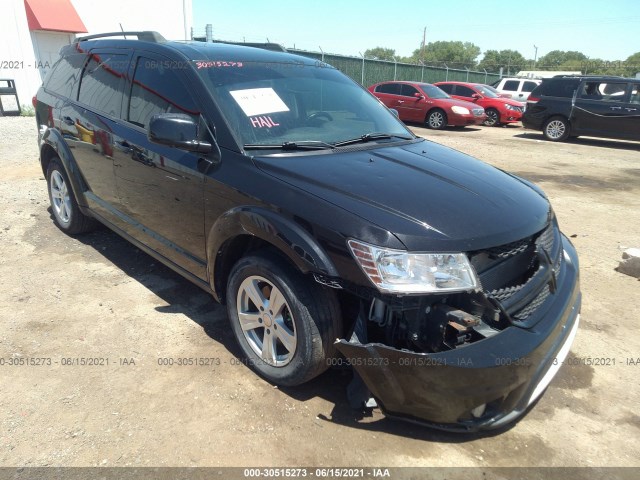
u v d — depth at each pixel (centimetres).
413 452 249
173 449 243
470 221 244
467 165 324
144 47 382
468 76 3155
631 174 978
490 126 1855
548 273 264
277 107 331
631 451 257
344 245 234
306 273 251
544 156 1166
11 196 625
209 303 381
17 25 1487
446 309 226
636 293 436
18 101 1412
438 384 225
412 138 376
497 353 224
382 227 231
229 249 299
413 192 260
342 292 255
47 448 241
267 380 292
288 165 279
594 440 263
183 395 280
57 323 346
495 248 244
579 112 1388
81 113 430
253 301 287
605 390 304
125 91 387
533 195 305
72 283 405
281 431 258
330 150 309
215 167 296
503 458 249
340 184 261
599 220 657
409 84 1714
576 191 818
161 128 286
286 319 274
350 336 249
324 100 365
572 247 330
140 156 354
